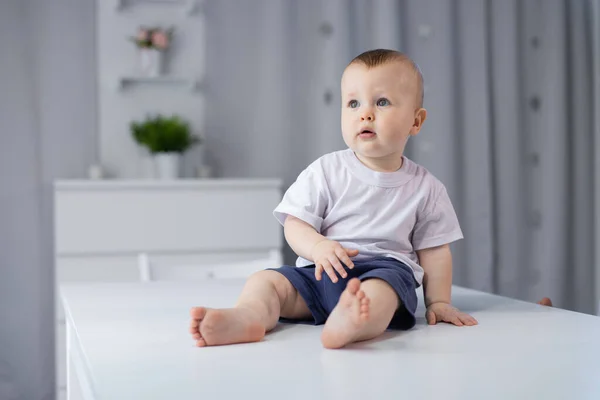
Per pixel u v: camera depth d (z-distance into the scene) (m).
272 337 0.96
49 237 3.21
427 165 3.59
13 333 3.17
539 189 3.81
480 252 3.67
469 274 3.68
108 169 3.28
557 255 3.77
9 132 3.17
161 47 3.24
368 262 1.08
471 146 3.66
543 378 0.72
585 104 3.84
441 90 3.58
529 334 0.97
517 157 3.74
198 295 1.41
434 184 1.20
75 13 3.24
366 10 3.53
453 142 3.59
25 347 3.18
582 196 3.85
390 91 1.11
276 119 3.46
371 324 0.91
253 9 3.43
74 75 3.24
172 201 2.98
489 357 0.82
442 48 3.58
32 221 3.20
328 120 3.47
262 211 3.08
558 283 3.77
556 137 3.77
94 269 2.90
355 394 0.66
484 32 3.65
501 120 3.72
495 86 3.72
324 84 3.49
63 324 2.86
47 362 3.20
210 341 0.89
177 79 3.28
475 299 1.35
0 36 3.15
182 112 3.37
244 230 3.06
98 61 3.27
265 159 3.46
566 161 3.79
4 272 3.16
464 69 3.65
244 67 3.43
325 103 3.48
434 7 3.59
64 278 2.88
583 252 3.85
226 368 0.77
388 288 0.96
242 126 3.44
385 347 0.88
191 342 0.92
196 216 3.01
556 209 3.77
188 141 3.21
